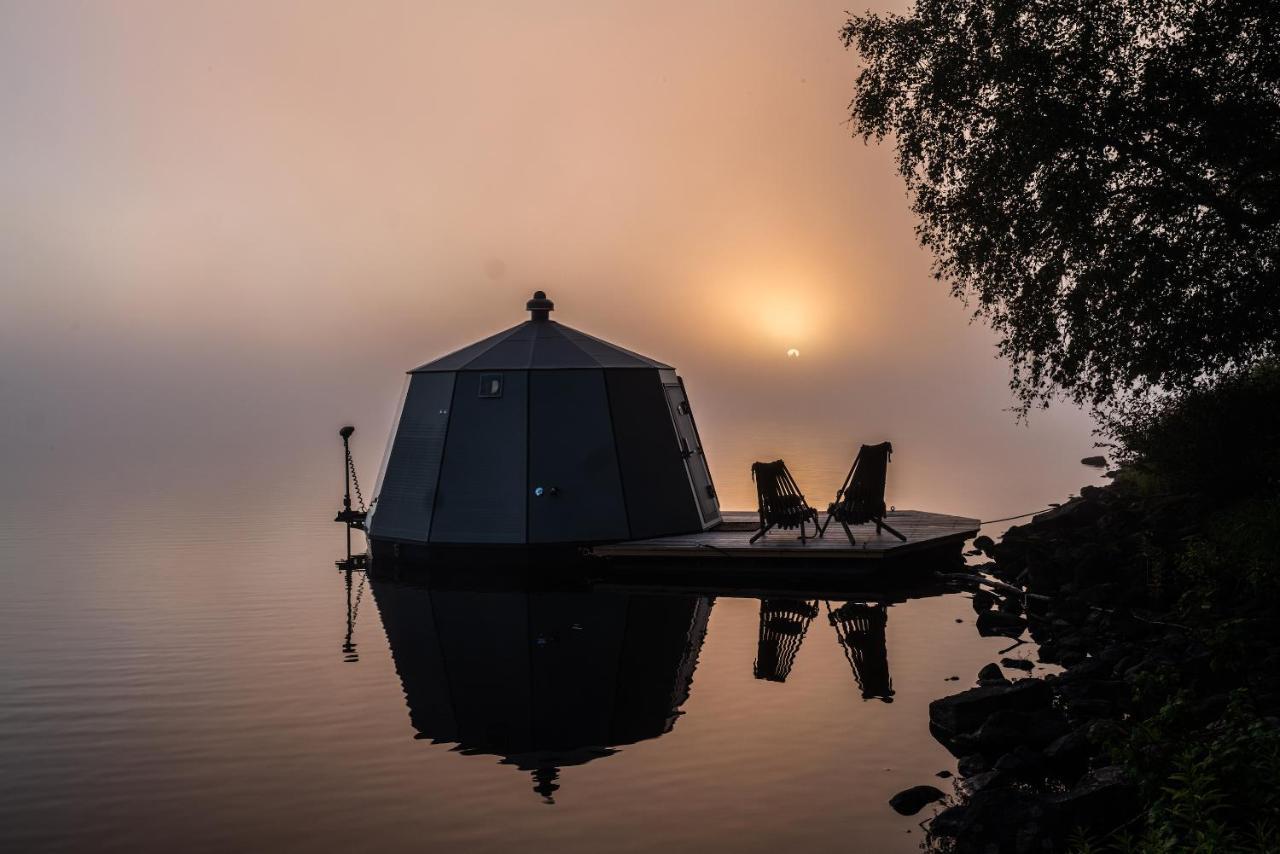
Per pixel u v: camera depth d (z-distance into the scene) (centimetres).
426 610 1553
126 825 814
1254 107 1429
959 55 1558
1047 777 858
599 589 1697
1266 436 1622
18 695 1145
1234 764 655
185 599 1623
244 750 970
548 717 1058
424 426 1948
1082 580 1474
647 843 764
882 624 1423
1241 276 1520
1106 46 1466
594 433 1892
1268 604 1192
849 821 794
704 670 1216
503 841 775
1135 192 1506
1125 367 1570
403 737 1005
